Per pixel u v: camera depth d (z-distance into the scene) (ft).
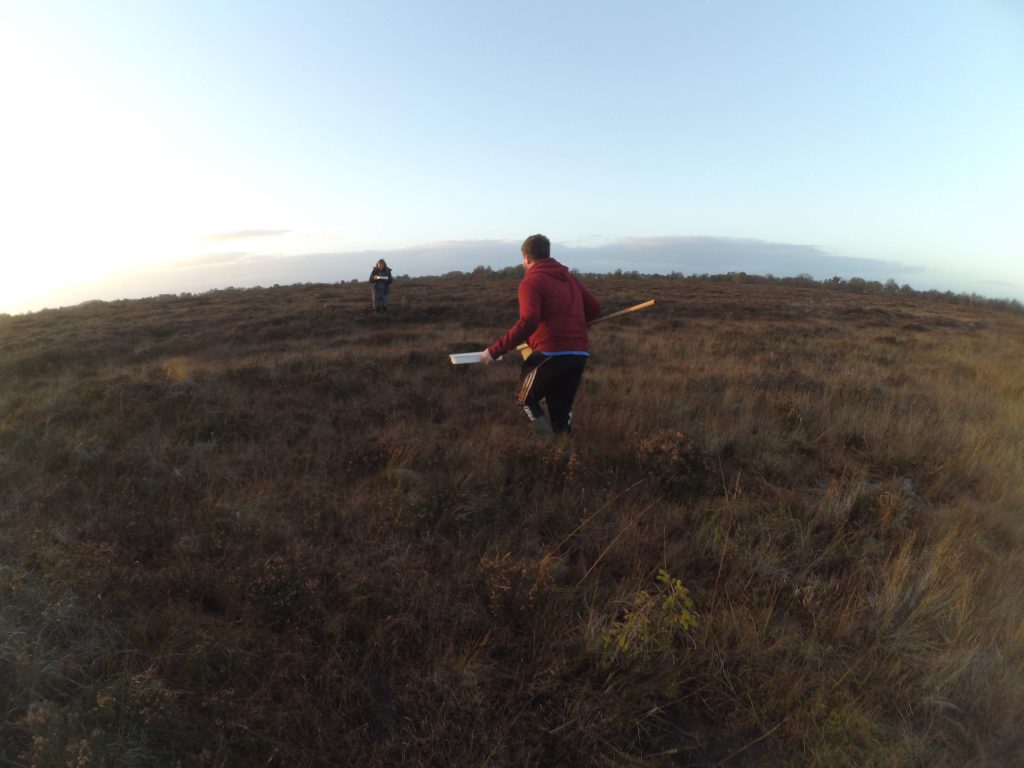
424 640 8.55
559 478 13.74
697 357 35.14
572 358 15.23
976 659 8.25
